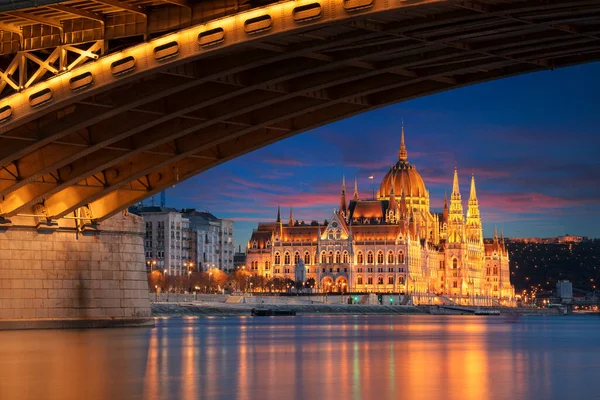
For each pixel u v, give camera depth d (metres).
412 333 153.00
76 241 121.69
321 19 69.88
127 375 66.69
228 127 98.81
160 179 115.12
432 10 69.31
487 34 74.81
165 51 76.88
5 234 116.31
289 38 75.12
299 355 89.50
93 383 61.34
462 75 90.44
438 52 79.81
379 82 88.31
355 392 57.34
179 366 74.31
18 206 110.12
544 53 81.75
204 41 74.81
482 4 68.00
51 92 82.88
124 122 92.12
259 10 72.12
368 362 81.38
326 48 76.25
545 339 134.88
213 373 68.75
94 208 120.94
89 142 94.62
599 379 66.81
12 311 116.81
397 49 77.25
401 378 66.44
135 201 117.75
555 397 55.78
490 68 86.44
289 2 70.88
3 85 85.56
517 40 77.25
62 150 97.06
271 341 116.12
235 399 53.62
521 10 68.06
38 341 99.12
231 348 99.12
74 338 104.88
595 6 68.00
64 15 80.94
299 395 55.66
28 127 90.50
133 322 126.44
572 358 90.00
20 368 71.31
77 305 121.44
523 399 54.75
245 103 89.81
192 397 54.34
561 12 69.06
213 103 87.69
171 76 83.25
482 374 70.44
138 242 127.75
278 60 78.81
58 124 88.88
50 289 119.31
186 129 94.88
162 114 89.56
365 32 73.44
